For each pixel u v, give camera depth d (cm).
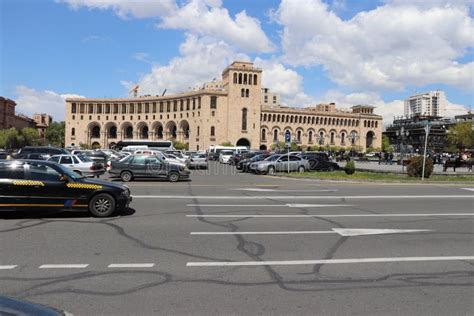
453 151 10538
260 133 14175
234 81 13300
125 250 723
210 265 638
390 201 1466
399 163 5434
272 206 1306
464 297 511
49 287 529
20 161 1063
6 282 547
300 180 2583
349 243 798
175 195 1594
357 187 2059
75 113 15225
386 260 677
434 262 668
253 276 586
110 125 15312
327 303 486
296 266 639
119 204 1082
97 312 450
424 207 1314
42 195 1038
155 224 977
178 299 493
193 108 13500
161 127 14925
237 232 891
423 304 486
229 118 13212
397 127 15688
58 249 724
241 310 461
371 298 504
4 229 902
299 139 15200
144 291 518
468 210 1252
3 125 14688
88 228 920
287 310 463
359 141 16088
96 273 589
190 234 866
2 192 1023
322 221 1038
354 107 18050
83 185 1062
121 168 2383
